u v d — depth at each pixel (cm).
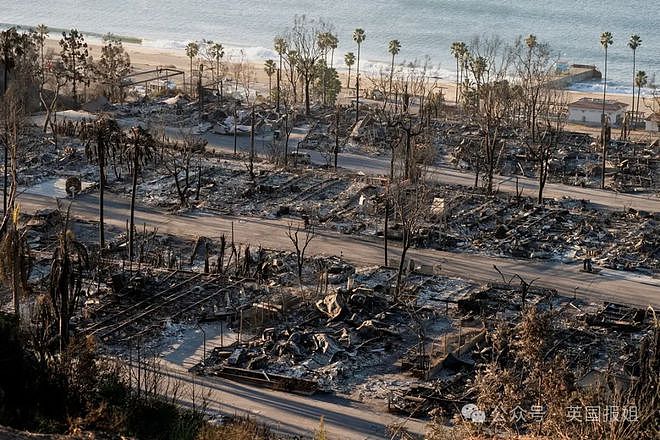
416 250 12988
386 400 8781
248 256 11719
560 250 13138
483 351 9381
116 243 12719
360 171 16600
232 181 15688
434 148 17412
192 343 9825
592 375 8756
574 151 18462
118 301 10588
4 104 14962
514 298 11231
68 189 14675
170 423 6912
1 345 6881
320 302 10631
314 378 9150
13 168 11531
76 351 7819
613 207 15238
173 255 12406
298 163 17025
